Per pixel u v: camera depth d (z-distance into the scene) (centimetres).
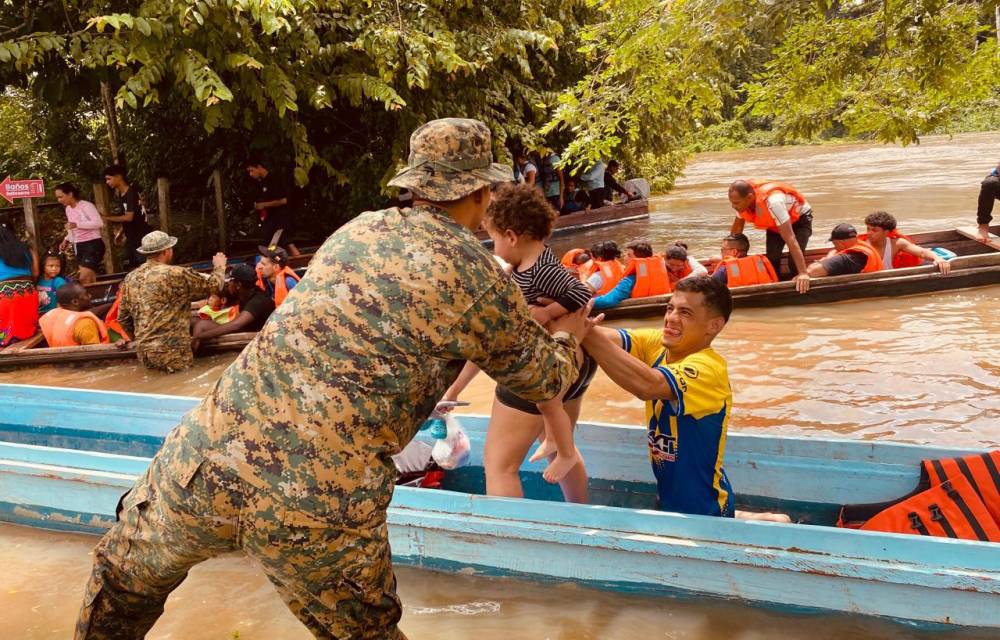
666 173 1959
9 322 744
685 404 298
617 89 530
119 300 709
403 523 329
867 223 775
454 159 214
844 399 518
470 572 325
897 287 749
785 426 481
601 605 303
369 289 200
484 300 204
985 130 3052
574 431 395
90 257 921
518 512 314
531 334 214
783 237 750
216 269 719
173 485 206
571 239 1263
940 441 448
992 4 425
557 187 1295
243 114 1096
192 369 688
